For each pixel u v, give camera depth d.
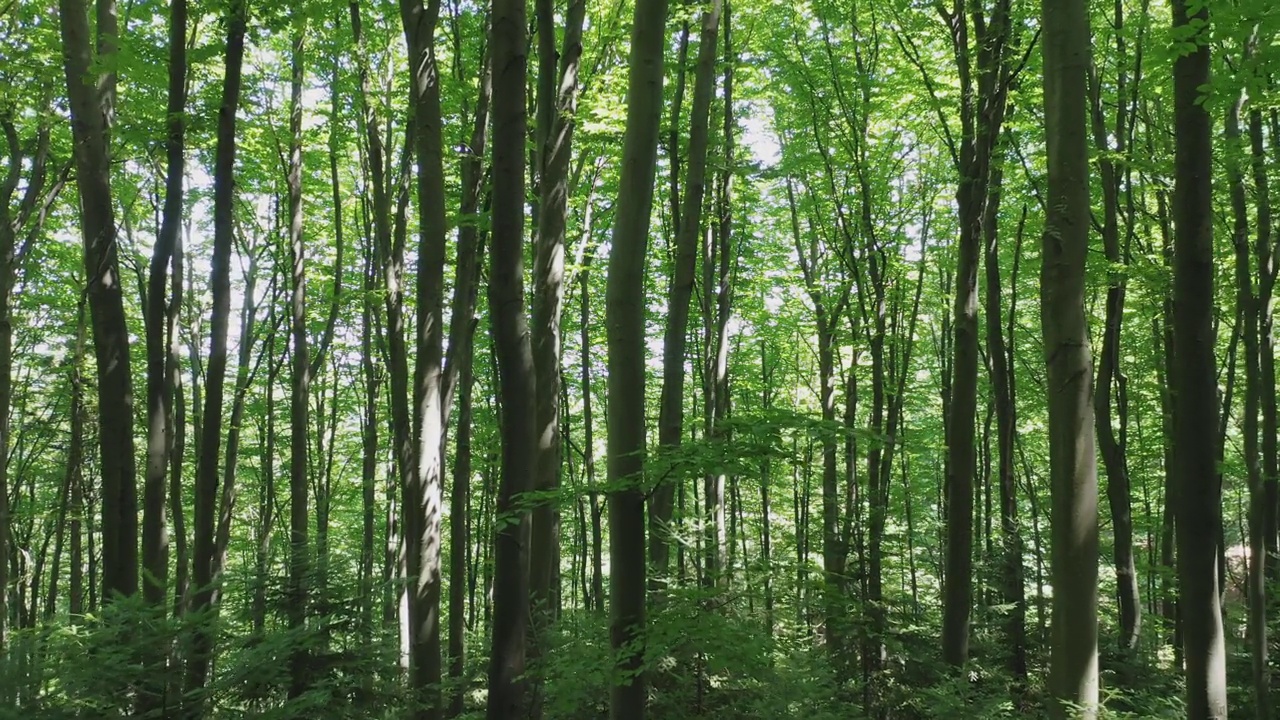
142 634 4.93
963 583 9.05
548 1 7.70
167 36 12.26
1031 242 15.84
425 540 8.44
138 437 20.64
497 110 4.80
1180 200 5.48
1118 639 10.81
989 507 15.82
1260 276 10.16
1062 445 5.50
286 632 5.45
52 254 16.42
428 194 8.51
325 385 22.86
